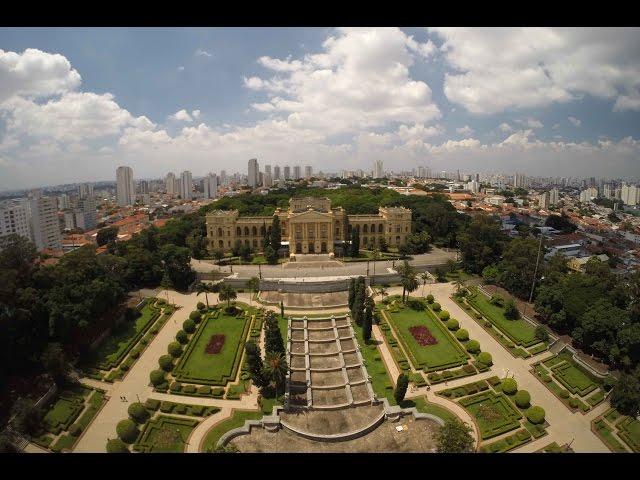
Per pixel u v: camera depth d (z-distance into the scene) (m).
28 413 73.31
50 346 84.88
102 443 73.50
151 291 137.75
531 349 106.81
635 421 82.56
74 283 104.25
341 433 77.56
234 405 85.25
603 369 97.06
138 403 80.38
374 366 99.50
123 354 98.75
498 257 157.62
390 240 192.50
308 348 106.38
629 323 96.31
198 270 160.12
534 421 81.31
